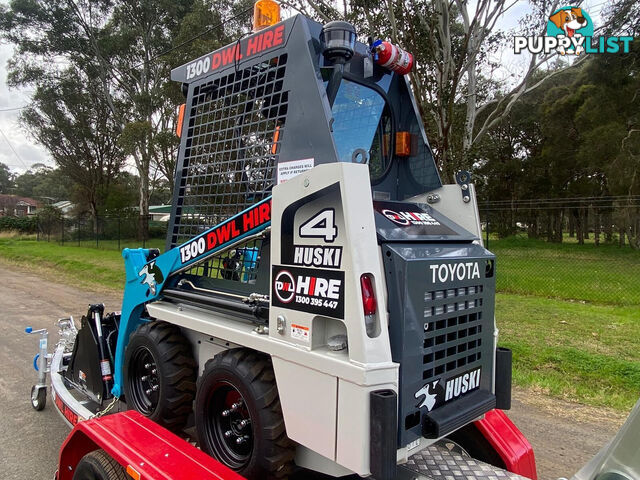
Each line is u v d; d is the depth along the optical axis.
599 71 25.47
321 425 1.87
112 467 2.20
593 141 25.05
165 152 26.16
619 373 5.39
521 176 32.97
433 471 2.26
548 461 3.56
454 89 8.66
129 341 3.09
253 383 2.16
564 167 29.89
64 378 3.99
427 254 2.01
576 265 14.53
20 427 4.09
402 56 2.72
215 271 2.74
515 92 15.29
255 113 2.61
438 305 2.02
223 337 2.40
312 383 1.90
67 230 30.95
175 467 1.98
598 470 1.38
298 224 1.99
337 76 2.34
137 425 2.39
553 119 29.31
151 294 3.09
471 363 2.25
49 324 8.20
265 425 2.10
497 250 16.86
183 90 3.24
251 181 2.58
